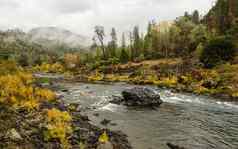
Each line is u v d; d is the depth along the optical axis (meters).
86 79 73.00
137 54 102.06
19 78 29.56
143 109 30.52
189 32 101.56
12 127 14.52
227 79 49.56
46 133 15.05
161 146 17.33
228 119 26.19
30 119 17.39
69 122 19.88
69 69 108.62
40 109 21.42
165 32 107.12
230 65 58.53
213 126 23.23
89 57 118.38
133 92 34.19
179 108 31.73
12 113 17.56
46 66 125.19
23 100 22.14
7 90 22.69
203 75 55.75
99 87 51.81
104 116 25.95
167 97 40.78
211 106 33.66
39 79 52.91
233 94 41.62
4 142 12.37
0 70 29.47
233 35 79.19
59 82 60.75
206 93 44.66
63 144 14.42
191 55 80.31
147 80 60.53
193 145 17.88
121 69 80.62
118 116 26.28
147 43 105.75
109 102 34.22
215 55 63.69
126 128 21.64
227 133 21.06
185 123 24.09
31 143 13.36
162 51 99.31
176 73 63.12
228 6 98.44
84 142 15.80
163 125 23.11
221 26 91.25
